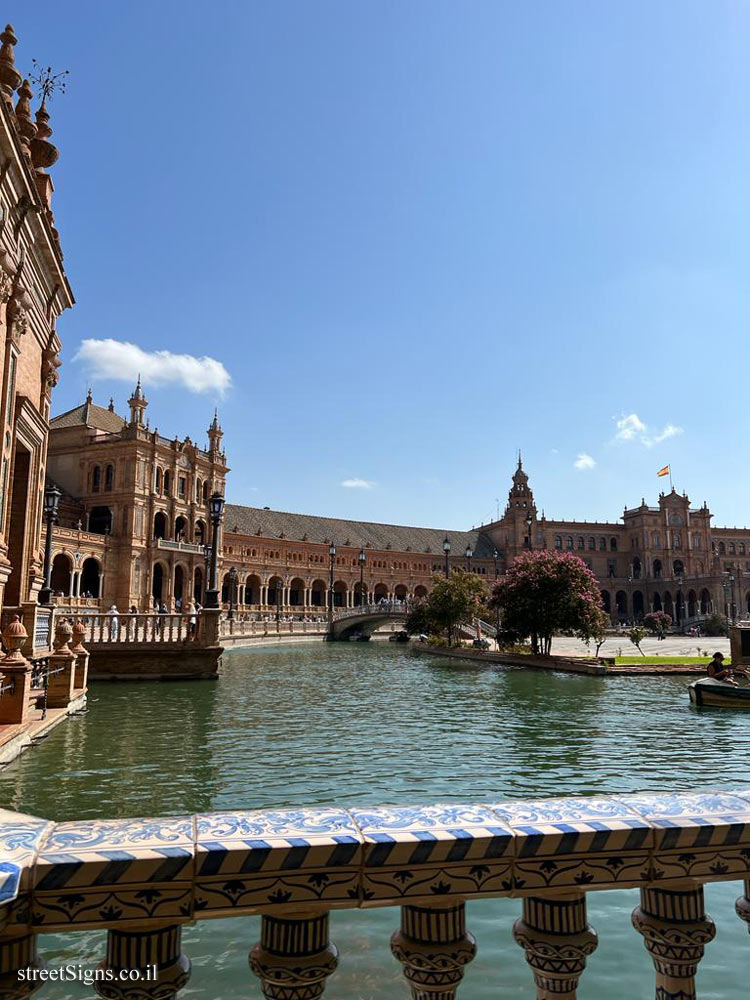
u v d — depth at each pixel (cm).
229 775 1334
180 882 216
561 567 4356
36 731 1599
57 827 238
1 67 2223
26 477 2469
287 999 225
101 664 2981
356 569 11781
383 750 1617
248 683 3123
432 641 6056
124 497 7619
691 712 2308
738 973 598
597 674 3600
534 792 1245
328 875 224
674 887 251
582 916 247
